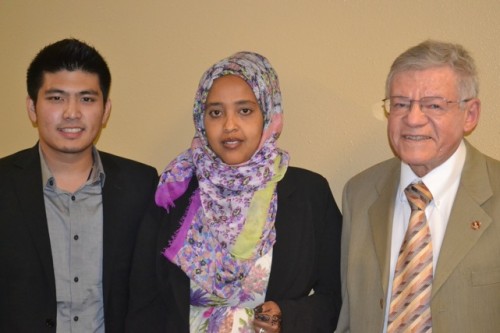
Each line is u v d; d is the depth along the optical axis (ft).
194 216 5.16
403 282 4.27
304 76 6.13
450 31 5.46
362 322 4.63
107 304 5.16
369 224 4.81
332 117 6.04
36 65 5.04
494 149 5.41
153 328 5.08
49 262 4.95
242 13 6.38
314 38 6.04
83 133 5.05
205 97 5.18
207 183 5.16
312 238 5.06
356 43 5.85
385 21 5.70
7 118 7.91
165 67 6.87
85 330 5.15
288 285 4.93
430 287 4.18
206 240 5.08
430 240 4.28
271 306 4.77
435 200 4.41
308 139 6.18
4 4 7.82
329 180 6.12
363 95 5.86
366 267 4.67
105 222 5.24
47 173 5.17
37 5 7.59
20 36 7.74
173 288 4.96
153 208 5.32
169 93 6.87
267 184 5.14
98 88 5.13
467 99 4.19
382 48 5.73
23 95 7.76
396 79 4.30
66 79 4.96
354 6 5.82
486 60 5.35
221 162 5.17
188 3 6.66
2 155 7.91
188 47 6.72
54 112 4.95
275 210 5.08
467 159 4.47
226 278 4.93
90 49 5.14
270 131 5.26
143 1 6.92
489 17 5.31
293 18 6.12
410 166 4.52
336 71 5.97
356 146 5.96
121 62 7.12
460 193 4.29
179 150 6.86
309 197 5.24
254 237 4.95
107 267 5.16
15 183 5.05
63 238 5.16
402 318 4.22
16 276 4.86
